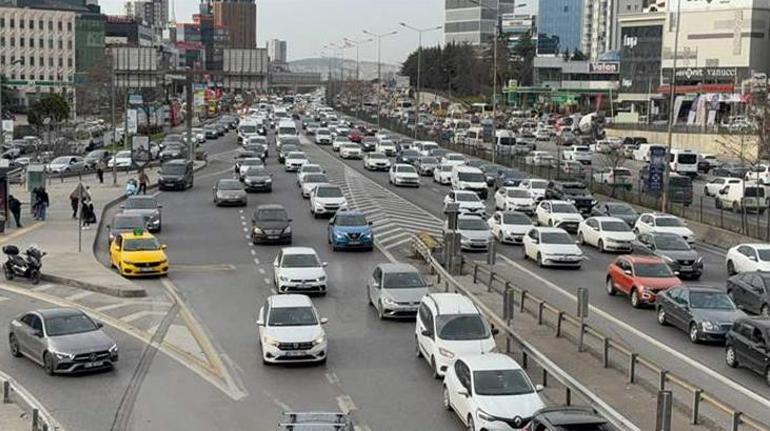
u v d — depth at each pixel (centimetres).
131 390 2542
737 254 4284
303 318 2847
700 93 14362
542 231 4600
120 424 2255
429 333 2755
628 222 5588
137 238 4247
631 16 17112
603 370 2652
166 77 15100
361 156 10462
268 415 2333
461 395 2241
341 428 1836
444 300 2848
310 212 6194
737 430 1986
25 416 2262
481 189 7150
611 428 1911
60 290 3884
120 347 2991
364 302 3691
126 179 8431
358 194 7244
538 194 6644
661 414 2005
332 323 3344
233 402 2442
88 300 3688
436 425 2259
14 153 11056
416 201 6962
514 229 5156
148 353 2925
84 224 5559
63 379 2648
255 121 14275
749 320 2742
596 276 4275
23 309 3522
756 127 9325
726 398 2462
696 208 6756
